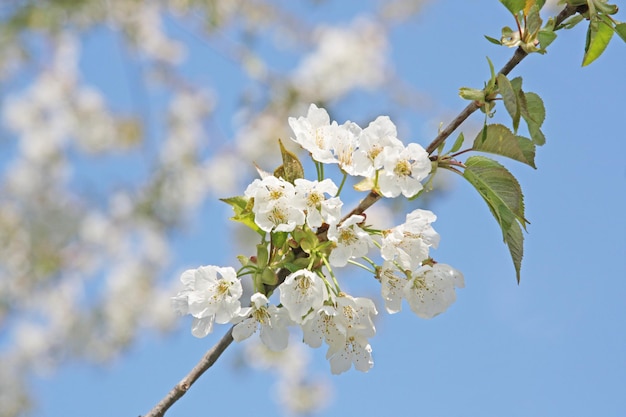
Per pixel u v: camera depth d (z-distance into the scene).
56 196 10.09
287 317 2.75
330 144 2.83
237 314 2.72
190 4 9.06
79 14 8.97
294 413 9.66
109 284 10.23
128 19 9.33
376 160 2.74
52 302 10.15
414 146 2.73
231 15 9.72
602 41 2.92
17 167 10.12
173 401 2.67
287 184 2.68
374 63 9.48
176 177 9.59
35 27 8.87
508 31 2.76
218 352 2.71
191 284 2.77
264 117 9.33
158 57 9.89
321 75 9.31
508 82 2.60
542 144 2.77
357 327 2.76
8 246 9.78
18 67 9.83
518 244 2.79
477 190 2.80
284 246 2.79
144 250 10.33
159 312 10.30
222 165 9.55
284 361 9.44
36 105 10.12
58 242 9.84
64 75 10.11
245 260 2.80
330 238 2.67
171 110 9.88
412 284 2.80
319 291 2.68
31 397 10.21
